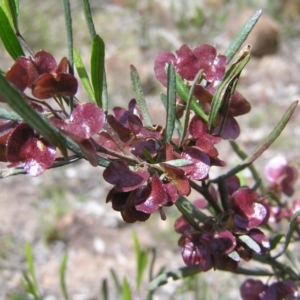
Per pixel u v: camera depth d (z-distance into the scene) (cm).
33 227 101
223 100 23
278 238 28
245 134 117
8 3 23
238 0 171
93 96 24
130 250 95
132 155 22
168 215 99
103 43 21
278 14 164
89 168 115
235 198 25
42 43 169
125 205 21
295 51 150
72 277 91
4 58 157
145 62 155
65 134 18
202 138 23
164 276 30
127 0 180
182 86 24
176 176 21
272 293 29
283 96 131
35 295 39
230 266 25
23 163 19
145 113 24
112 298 86
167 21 171
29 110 17
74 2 184
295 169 34
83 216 101
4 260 95
